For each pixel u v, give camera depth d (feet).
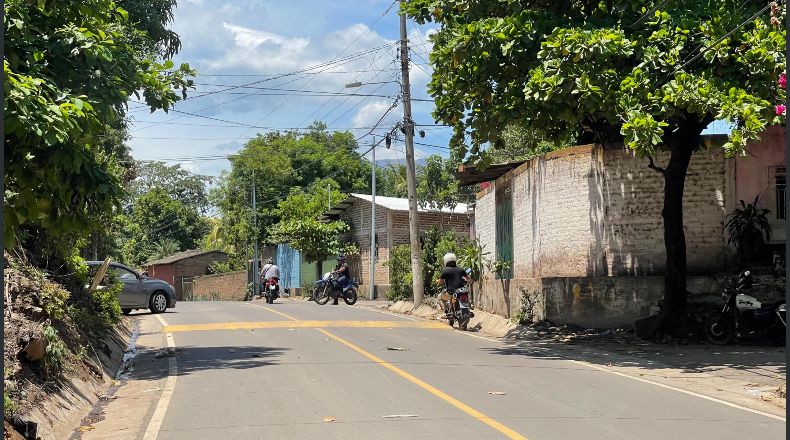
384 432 26.89
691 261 62.39
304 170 197.88
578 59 46.60
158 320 76.23
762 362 47.37
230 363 45.75
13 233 28.99
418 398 33.76
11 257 43.29
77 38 33.09
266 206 191.52
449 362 46.34
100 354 46.19
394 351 51.44
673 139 56.44
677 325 57.57
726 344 55.72
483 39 49.90
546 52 47.60
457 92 53.01
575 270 66.39
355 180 201.26
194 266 226.79
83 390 35.53
